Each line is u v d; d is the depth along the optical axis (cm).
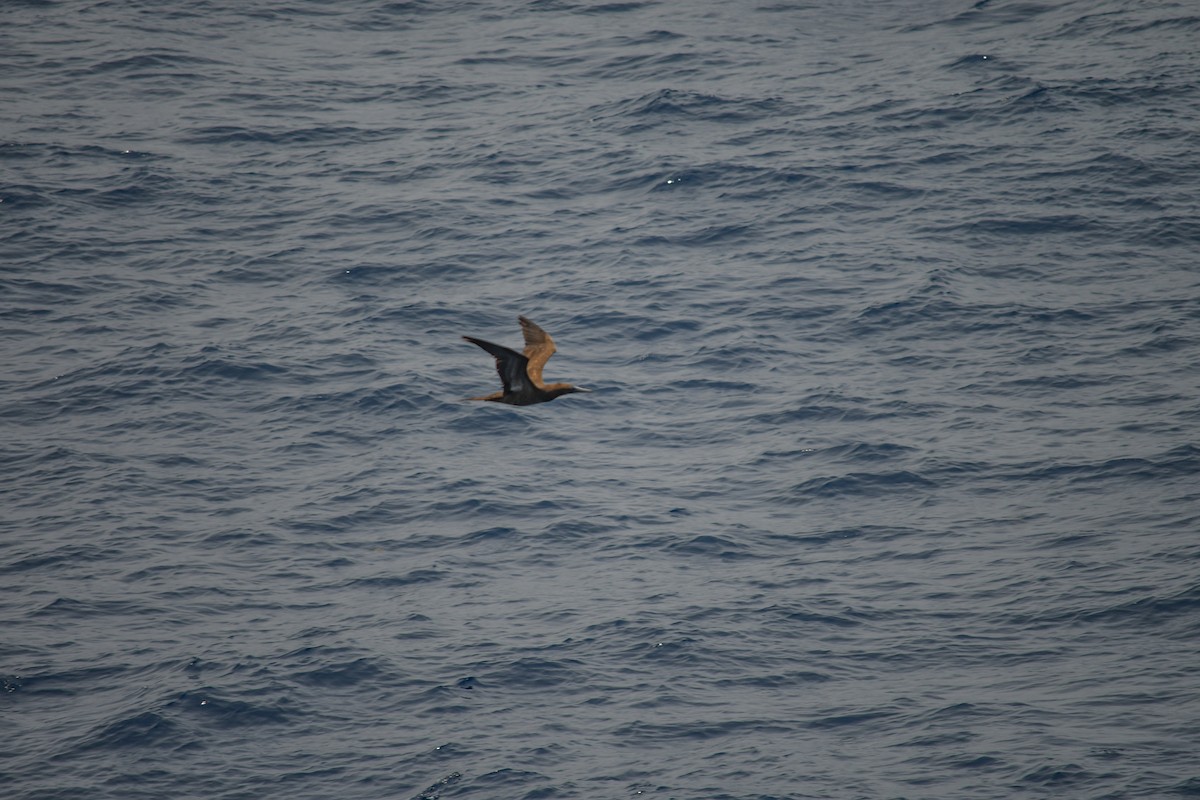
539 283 9112
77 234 9806
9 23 13962
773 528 6556
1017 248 9256
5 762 5066
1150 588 5847
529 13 14575
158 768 5019
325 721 5272
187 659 5647
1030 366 7894
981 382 7775
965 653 5550
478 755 5047
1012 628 5694
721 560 6297
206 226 10056
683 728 5169
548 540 6500
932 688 5334
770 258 9281
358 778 4950
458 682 5466
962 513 6588
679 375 7994
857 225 9669
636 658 5584
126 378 8050
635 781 4881
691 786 4831
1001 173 10244
